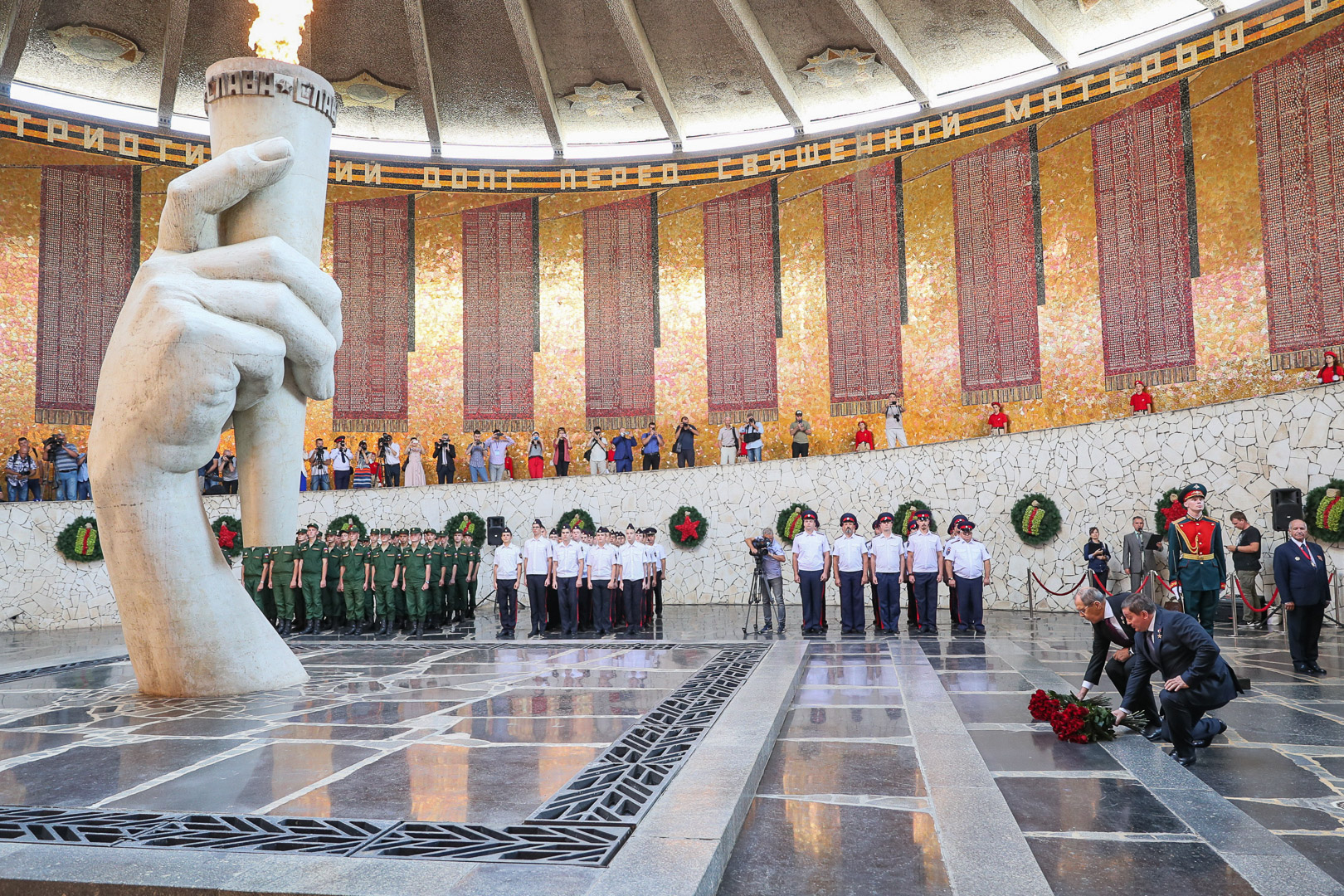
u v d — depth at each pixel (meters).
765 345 22.81
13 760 5.15
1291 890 3.37
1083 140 19.80
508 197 24.02
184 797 4.28
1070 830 4.09
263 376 7.48
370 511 20.33
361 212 23.42
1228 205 17.94
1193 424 14.84
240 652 7.67
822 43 21.36
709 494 19.47
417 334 23.48
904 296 21.62
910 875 3.54
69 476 19.03
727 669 8.57
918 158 21.73
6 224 20.55
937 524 17.45
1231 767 5.19
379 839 3.62
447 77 22.70
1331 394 13.45
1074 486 16.12
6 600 17.39
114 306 21.34
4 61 19.50
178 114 22.47
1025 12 19.09
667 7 20.91
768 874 3.59
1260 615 12.66
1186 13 18.86
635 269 23.75
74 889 3.16
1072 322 19.72
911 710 6.70
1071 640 11.57
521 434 23.56
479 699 7.10
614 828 3.71
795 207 22.88
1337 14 16.70
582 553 13.16
